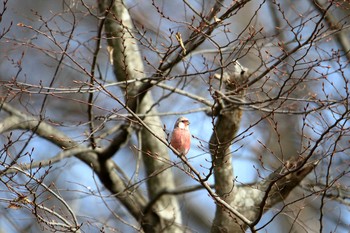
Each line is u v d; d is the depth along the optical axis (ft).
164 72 40.06
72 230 33.78
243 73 40.50
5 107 44.50
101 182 47.37
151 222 47.34
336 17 50.14
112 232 41.22
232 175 39.34
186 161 33.04
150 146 49.60
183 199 48.37
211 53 47.57
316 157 40.50
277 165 53.42
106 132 45.06
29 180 33.60
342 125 33.42
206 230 67.72
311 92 43.16
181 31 43.24
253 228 33.35
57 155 44.57
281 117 57.26
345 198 41.88
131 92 43.91
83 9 55.36
